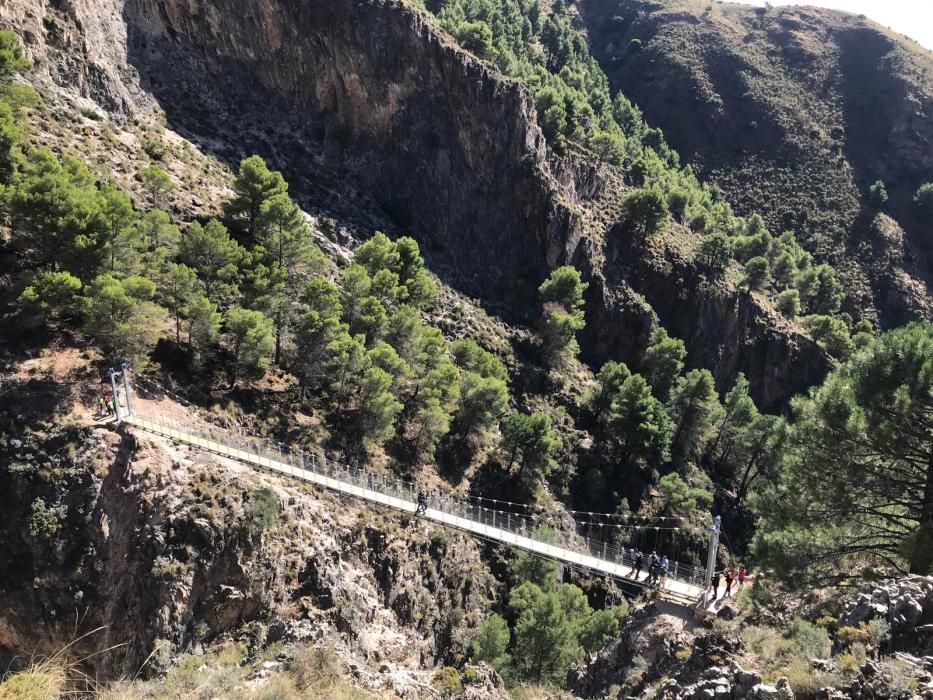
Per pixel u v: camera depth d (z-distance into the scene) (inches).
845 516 993.5
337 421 2253.9
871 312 5935.0
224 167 3193.9
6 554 1418.6
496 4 6540.4
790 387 4849.9
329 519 1787.6
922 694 522.9
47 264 1839.3
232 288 2188.7
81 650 1370.6
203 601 1461.6
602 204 4877.0
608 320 4375.0
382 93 3951.8
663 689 697.0
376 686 871.1
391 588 1845.5
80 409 1588.3
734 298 4773.6
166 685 724.0
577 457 3235.7
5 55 2121.1
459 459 2632.9
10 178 1830.7
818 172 7214.6
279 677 787.4
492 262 4252.0
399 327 2578.7
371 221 3720.5
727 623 976.9
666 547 3034.0
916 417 932.0
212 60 3602.4
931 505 909.2
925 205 6830.7
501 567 2321.6
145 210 2409.0
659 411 3302.2
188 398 1927.9
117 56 3125.0
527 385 3442.4
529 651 1851.6
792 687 575.8
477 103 4170.8
